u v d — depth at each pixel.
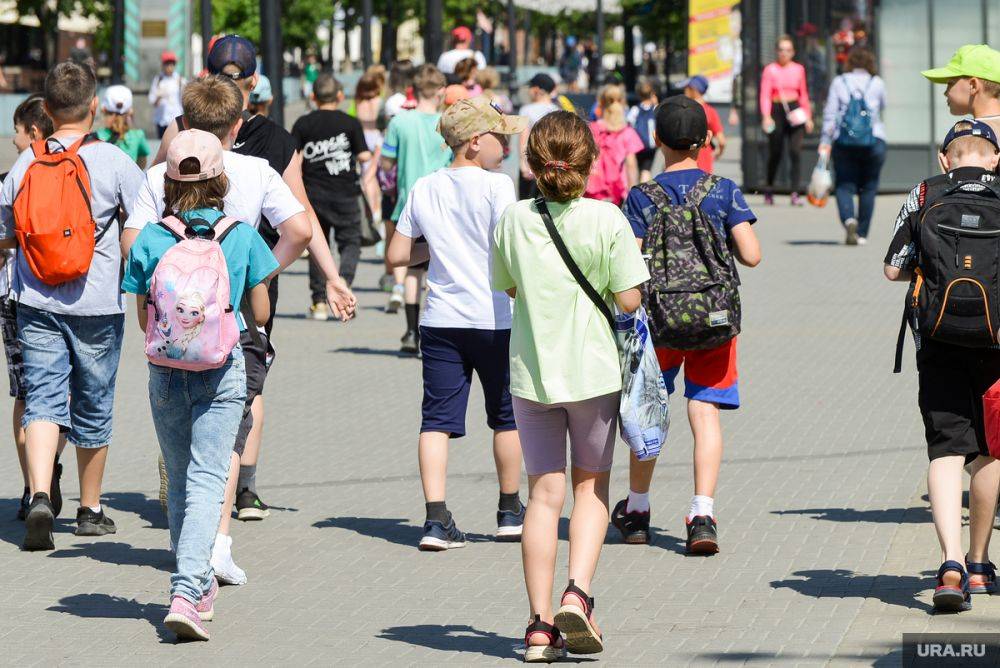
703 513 19.38
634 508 20.12
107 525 21.00
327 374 33.16
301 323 40.31
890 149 70.69
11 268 20.47
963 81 19.80
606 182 41.72
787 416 27.78
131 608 17.48
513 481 20.48
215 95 18.66
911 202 16.86
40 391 19.94
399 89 46.72
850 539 19.83
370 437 27.03
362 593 18.02
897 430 26.50
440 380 20.08
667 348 19.25
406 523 21.39
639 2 129.12
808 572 18.41
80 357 20.17
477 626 16.70
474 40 151.00
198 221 16.28
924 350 16.77
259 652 15.80
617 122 41.78
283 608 17.42
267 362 19.73
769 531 20.33
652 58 158.12
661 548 19.81
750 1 71.81
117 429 28.02
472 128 19.98
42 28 157.88
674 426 27.42
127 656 15.67
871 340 35.84
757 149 73.00
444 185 20.06
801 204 69.56
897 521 20.64
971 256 16.17
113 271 20.11
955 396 16.59
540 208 15.27
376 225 50.84
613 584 18.17
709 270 19.11
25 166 20.12
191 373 16.14
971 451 16.59
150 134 83.50
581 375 15.05
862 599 17.22
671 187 19.38
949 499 16.56
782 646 15.61
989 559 18.58
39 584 18.44
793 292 43.69
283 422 28.31
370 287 46.91
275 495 23.03
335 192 39.91
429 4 50.69
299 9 163.62
